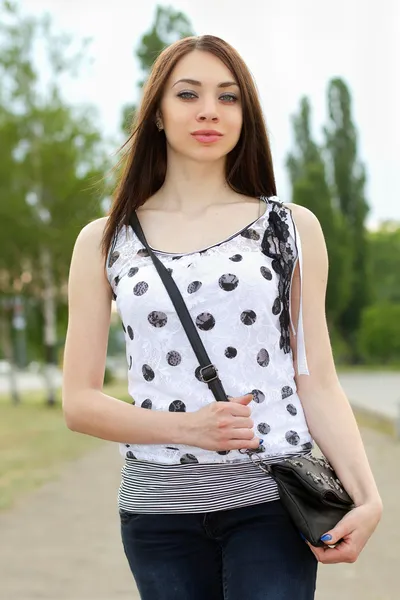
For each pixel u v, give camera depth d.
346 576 6.54
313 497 2.77
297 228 3.01
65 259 25.39
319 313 3.02
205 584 2.86
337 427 2.94
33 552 7.30
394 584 6.27
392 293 79.44
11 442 16.08
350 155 61.91
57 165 24.81
